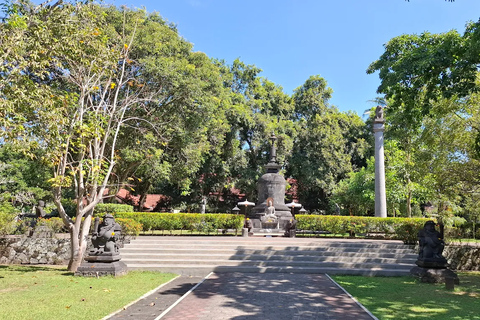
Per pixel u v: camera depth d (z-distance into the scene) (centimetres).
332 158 3656
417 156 1599
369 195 2836
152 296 820
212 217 1925
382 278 1119
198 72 2342
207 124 2553
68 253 1400
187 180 2802
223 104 2819
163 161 2462
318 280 1059
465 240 2112
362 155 3884
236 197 4019
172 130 2167
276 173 2533
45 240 1416
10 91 889
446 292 894
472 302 780
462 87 922
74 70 1193
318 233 2223
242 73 4003
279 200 2441
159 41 2172
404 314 672
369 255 1328
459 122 1348
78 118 1163
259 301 780
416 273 1095
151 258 1293
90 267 1052
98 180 1251
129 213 1877
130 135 2116
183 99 2148
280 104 4081
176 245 1392
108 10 1994
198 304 746
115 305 704
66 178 1123
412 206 3297
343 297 828
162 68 1925
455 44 932
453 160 1462
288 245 1415
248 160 3653
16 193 2516
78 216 1198
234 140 3381
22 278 1009
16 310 647
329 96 4306
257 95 3978
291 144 3600
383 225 1881
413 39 1087
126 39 1830
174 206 3725
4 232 1487
